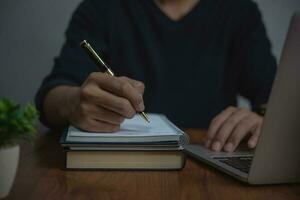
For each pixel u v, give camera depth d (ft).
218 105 4.98
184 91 4.90
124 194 1.67
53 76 3.92
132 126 2.34
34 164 2.13
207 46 4.98
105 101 2.13
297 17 1.55
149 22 4.93
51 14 5.51
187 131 3.52
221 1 5.08
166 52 4.91
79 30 4.75
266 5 5.71
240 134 2.53
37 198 1.59
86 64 4.13
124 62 4.89
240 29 5.09
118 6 4.94
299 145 1.74
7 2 5.44
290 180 1.83
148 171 2.05
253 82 4.98
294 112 1.67
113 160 2.03
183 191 1.73
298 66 1.60
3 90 5.57
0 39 5.49
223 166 2.03
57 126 3.13
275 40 5.76
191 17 4.96
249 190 1.77
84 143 1.99
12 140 1.44
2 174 1.45
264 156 1.74
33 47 5.54
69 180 1.85
